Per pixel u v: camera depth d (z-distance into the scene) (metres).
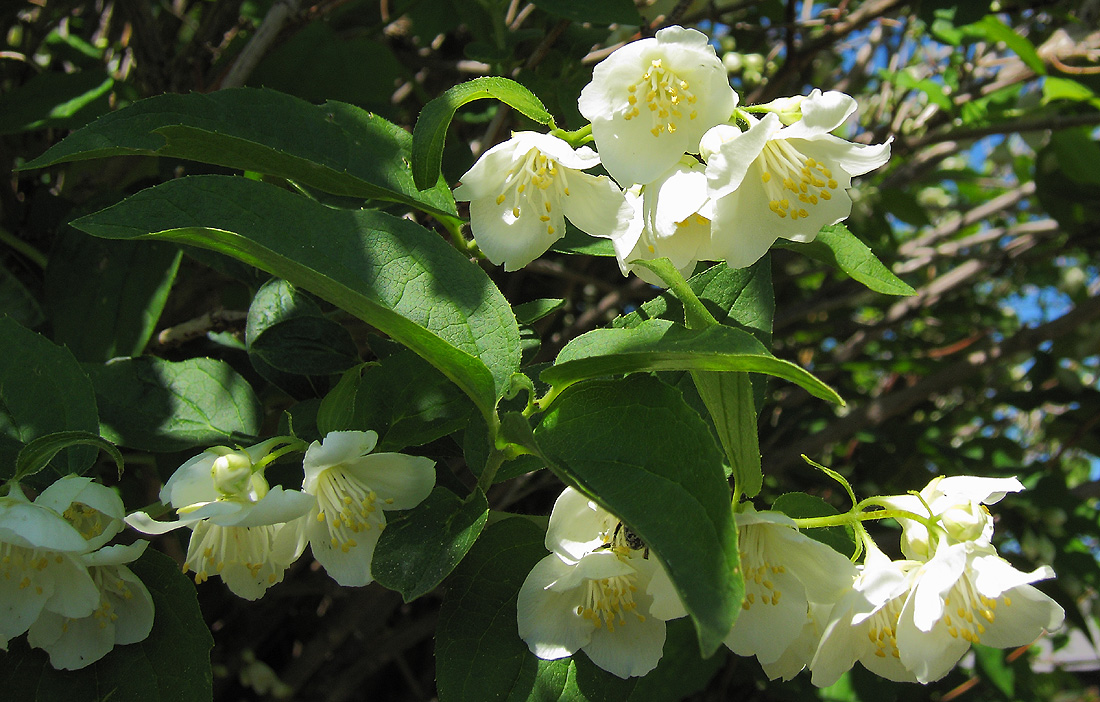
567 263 0.42
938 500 0.19
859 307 0.56
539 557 0.20
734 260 0.20
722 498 0.16
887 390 0.53
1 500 0.18
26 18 0.41
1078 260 0.62
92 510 0.20
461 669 0.19
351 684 0.40
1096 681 0.62
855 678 0.34
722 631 0.15
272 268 0.18
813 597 0.18
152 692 0.19
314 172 0.22
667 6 0.41
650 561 0.19
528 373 0.22
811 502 0.20
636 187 0.21
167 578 0.20
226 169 0.30
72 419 0.21
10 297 0.29
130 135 0.21
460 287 0.19
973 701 0.42
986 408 0.49
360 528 0.19
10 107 0.29
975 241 0.50
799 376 0.16
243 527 0.19
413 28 0.39
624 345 0.18
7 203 0.33
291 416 0.23
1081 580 0.37
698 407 0.21
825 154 0.20
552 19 0.33
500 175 0.20
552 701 0.19
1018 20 0.46
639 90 0.20
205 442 0.23
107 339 0.27
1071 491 0.41
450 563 0.18
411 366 0.21
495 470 0.19
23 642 0.19
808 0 0.45
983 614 0.19
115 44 0.41
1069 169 0.41
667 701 0.26
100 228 0.17
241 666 0.41
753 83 0.41
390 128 0.23
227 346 0.30
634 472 0.17
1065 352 0.51
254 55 0.30
